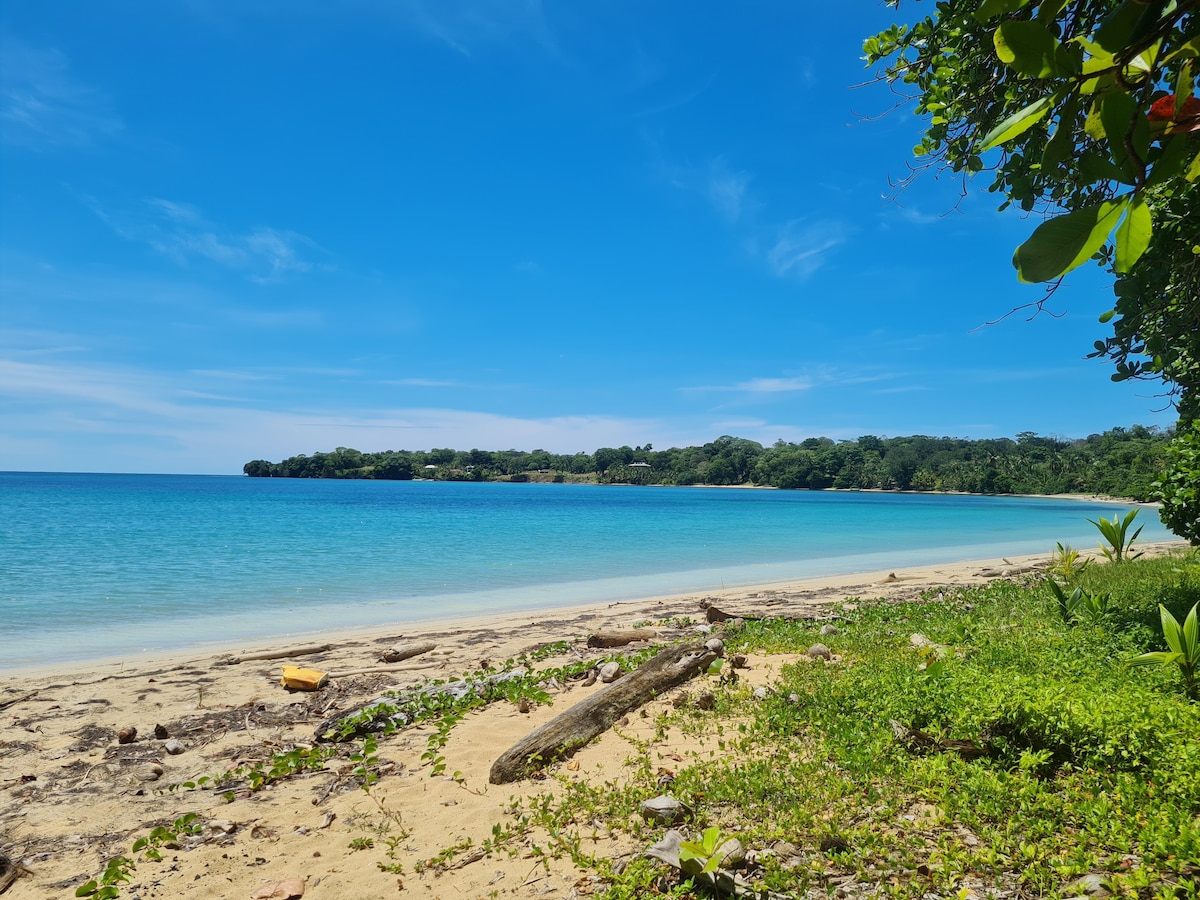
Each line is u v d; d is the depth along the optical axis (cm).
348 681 859
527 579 1902
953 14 489
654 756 543
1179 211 321
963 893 329
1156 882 318
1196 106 108
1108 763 426
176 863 436
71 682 862
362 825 476
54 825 495
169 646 1105
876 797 430
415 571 2012
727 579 1905
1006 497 12006
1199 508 858
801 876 360
